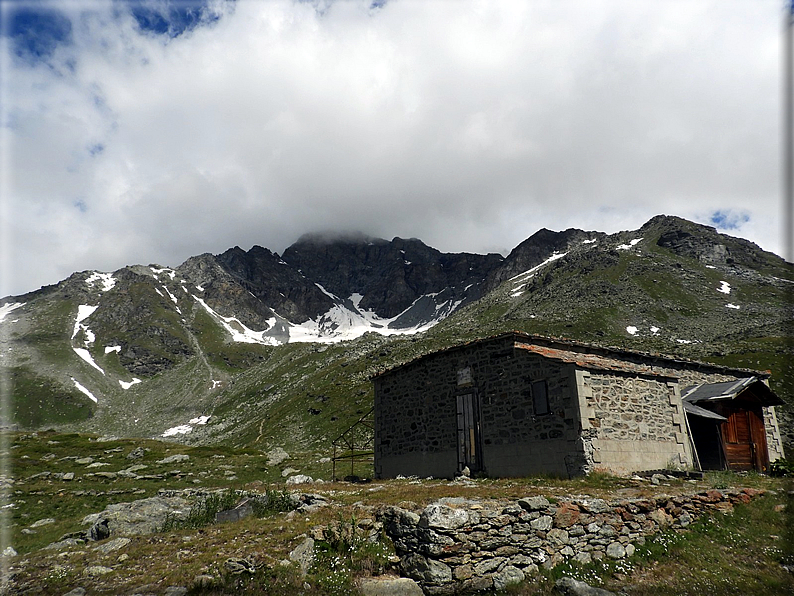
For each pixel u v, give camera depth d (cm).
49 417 17862
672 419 2019
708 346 10662
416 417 2500
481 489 1487
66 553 1283
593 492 1397
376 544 1139
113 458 3962
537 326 15662
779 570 1162
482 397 2145
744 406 2472
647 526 1270
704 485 1603
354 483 2239
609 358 2375
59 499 2572
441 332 17788
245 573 1030
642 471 1819
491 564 1070
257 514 1566
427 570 1020
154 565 1116
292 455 5250
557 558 1136
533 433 1894
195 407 18850
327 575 1044
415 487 1714
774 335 10612
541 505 1178
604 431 1778
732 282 17338
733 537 1286
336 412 11450
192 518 1558
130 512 1631
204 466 3709
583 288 18162
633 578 1117
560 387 1819
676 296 16538
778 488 1578
